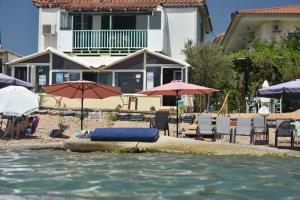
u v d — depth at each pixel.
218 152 13.86
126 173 9.61
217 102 29.38
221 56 28.91
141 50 26.02
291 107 27.42
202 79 28.45
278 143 17.00
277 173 10.00
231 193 7.59
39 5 30.56
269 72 30.45
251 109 27.00
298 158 13.17
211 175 9.53
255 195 7.46
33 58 26.94
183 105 22.23
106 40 28.98
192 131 17.62
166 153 14.00
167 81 26.09
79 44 29.22
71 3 30.14
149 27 28.75
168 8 30.22
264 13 34.16
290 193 7.66
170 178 9.02
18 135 16.62
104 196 7.19
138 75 26.25
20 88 16.44
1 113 15.73
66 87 18.59
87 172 9.68
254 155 13.77
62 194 7.33
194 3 29.73
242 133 16.50
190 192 7.60
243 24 36.78
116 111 22.12
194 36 30.00
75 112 21.84
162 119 17.73
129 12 28.98
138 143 14.26
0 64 29.05
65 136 17.25
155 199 7.00
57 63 26.75
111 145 14.25
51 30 30.09
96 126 19.86
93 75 26.62
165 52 29.48
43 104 23.48
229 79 29.20
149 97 23.98
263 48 33.06
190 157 12.97
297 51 31.98
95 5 29.11
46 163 11.14
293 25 35.38
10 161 11.43
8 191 7.54
